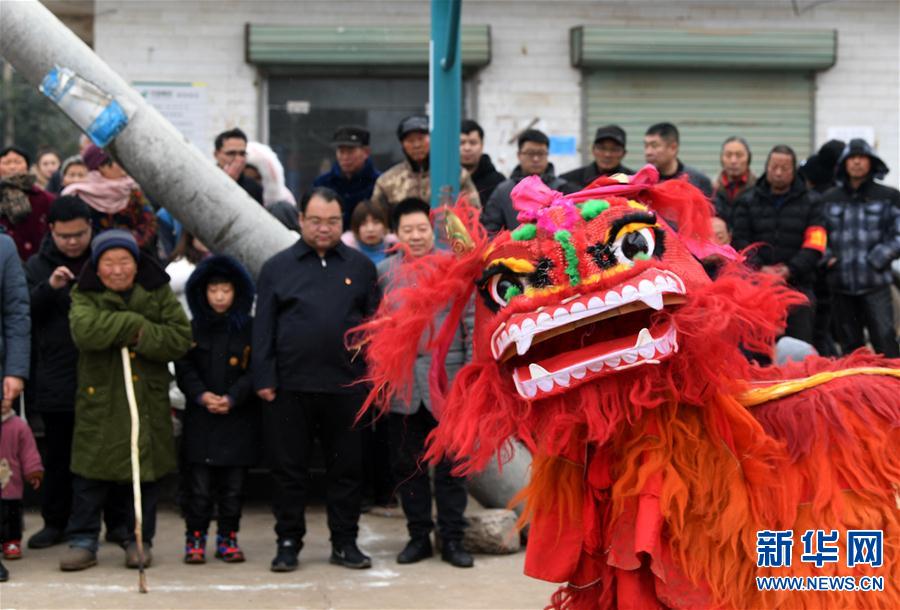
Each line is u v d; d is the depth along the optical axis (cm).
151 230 728
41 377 608
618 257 332
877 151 1262
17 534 596
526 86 1227
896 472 350
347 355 572
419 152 744
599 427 333
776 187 764
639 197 363
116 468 571
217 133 1209
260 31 1196
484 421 351
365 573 568
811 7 1252
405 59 1216
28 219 721
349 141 790
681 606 337
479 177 771
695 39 1228
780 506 341
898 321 913
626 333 344
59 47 655
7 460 591
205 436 591
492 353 349
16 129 1828
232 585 545
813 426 346
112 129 654
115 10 1195
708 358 338
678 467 339
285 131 1230
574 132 1232
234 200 673
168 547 623
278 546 578
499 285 346
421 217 593
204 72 1208
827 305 848
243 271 607
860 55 1259
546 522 356
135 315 573
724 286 344
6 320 576
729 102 1254
